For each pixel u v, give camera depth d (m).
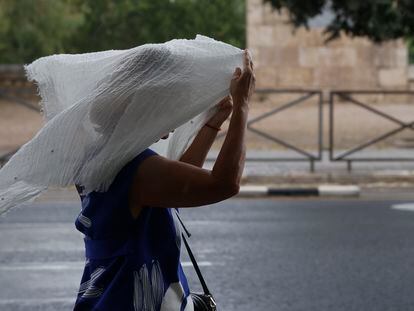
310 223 9.92
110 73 2.77
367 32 15.29
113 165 2.69
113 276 2.75
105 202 2.73
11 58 26.22
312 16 15.42
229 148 2.67
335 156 15.37
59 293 6.91
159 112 2.70
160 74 2.70
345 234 9.25
